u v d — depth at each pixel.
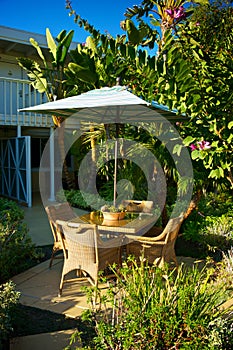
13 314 2.89
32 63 7.83
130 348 2.11
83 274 4.05
